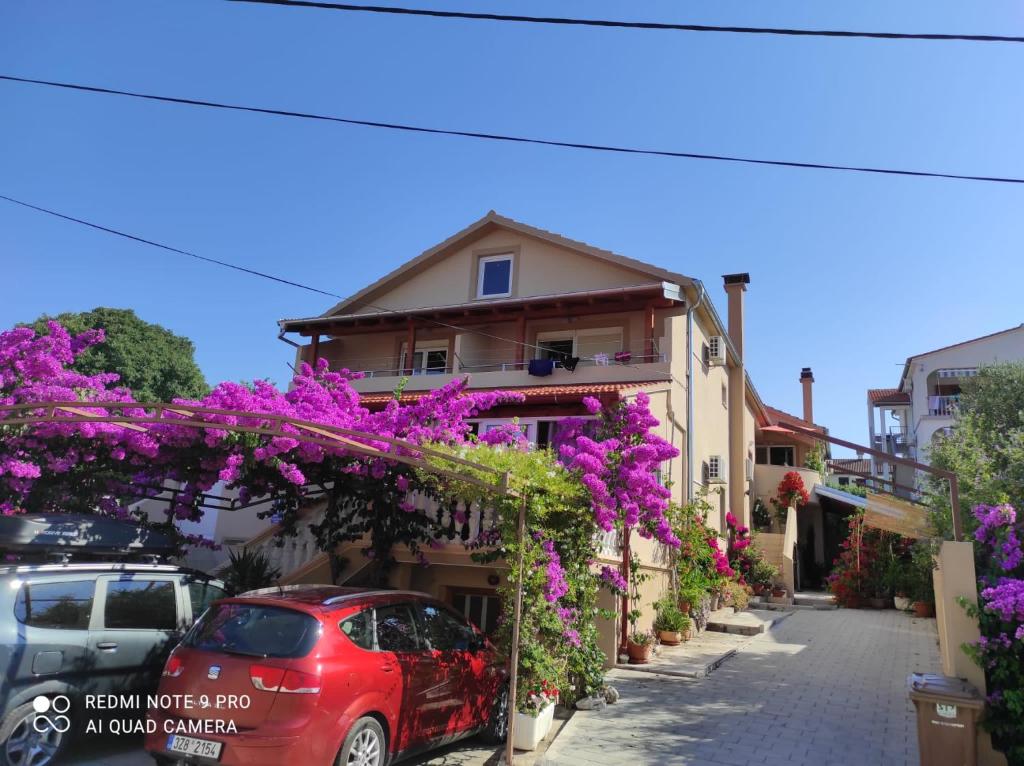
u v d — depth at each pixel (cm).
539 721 777
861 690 1032
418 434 946
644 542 1366
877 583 2072
